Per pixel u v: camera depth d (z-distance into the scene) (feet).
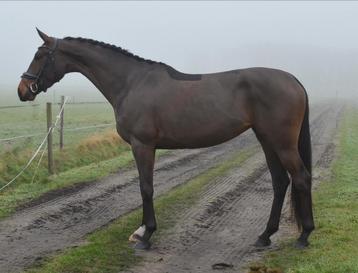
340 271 16.99
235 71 20.24
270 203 29.43
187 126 19.94
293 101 19.26
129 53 21.35
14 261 19.12
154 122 20.24
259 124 19.69
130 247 20.85
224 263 18.70
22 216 25.90
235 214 26.78
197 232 23.30
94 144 47.34
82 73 22.18
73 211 27.20
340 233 21.84
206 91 19.92
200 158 47.78
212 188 33.53
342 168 40.98
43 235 22.67
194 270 18.25
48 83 22.15
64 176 36.65
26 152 40.32
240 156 49.01
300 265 18.01
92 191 32.37
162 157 48.19
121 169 40.91
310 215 20.07
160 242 21.68
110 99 21.63
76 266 18.49
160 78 20.53
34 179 35.19
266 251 20.34
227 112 19.70
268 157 20.83
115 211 27.32
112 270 18.16
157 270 18.24
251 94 19.58
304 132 20.03
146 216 20.84
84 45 21.68
